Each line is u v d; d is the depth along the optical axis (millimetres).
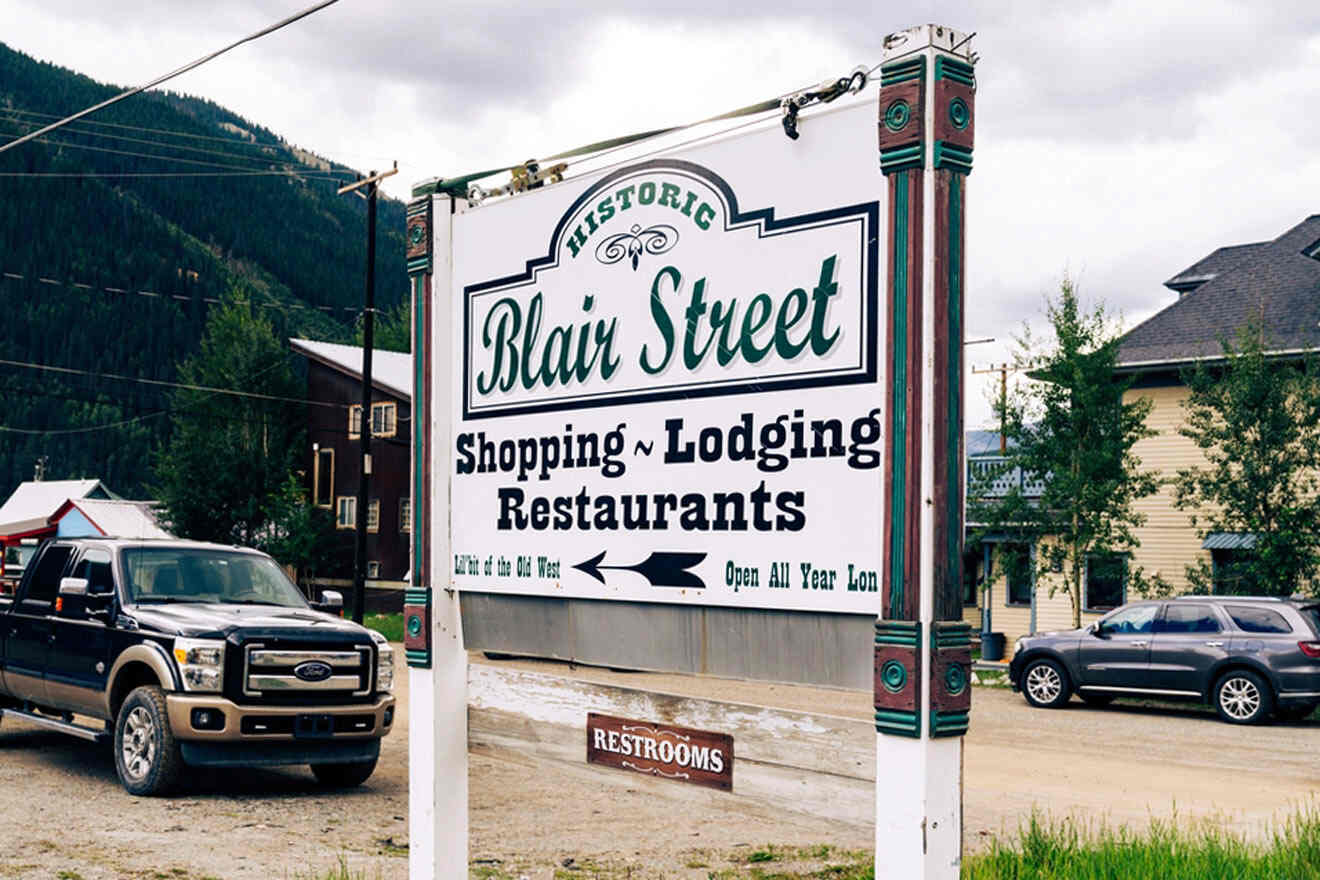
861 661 4453
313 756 10250
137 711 10062
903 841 4137
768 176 4809
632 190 5430
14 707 12258
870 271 4426
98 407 139000
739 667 4883
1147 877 6859
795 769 4684
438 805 6129
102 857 7758
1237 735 15969
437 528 6301
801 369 4645
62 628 11258
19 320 148375
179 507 55688
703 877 7676
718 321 4988
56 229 163875
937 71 4219
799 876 7723
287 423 57750
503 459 6012
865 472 4418
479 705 6164
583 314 5645
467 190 6434
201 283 174500
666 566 5137
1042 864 7262
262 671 10008
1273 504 22297
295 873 7418
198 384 57531
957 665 4160
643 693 5316
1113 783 12047
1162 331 28344
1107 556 24859
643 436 5293
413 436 6484
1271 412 22188
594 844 8648
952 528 4191
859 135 4488
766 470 4758
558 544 5680
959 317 4227
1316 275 27906
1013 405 25531
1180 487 23406
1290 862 7262
